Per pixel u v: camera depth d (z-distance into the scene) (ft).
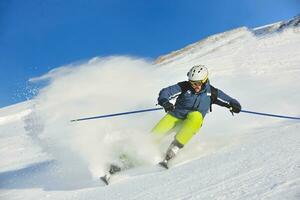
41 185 17.54
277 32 85.71
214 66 68.74
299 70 49.08
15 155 30.17
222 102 18.01
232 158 14.02
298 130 16.49
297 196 8.38
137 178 15.17
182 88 17.72
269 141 15.47
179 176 13.53
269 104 29.60
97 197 13.70
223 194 10.10
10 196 16.97
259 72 53.72
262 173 11.02
